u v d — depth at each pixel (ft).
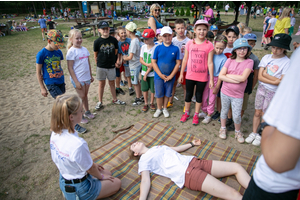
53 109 5.99
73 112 6.01
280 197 3.75
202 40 11.66
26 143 11.94
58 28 58.85
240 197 7.02
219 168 8.05
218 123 13.38
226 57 11.76
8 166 10.23
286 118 2.81
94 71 23.71
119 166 9.54
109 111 15.29
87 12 80.69
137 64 14.87
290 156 2.89
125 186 8.48
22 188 8.99
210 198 7.77
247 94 11.48
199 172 7.72
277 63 9.50
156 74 13.01
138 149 9.36
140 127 12.56
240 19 75.20
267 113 3.11
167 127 12.43
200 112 14.98
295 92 2.81
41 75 11.54
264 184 3.76
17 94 18.62
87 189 6.58
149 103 16.44
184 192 8.04
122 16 90.74
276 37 9.07
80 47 12.31
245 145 11.21
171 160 8.40
